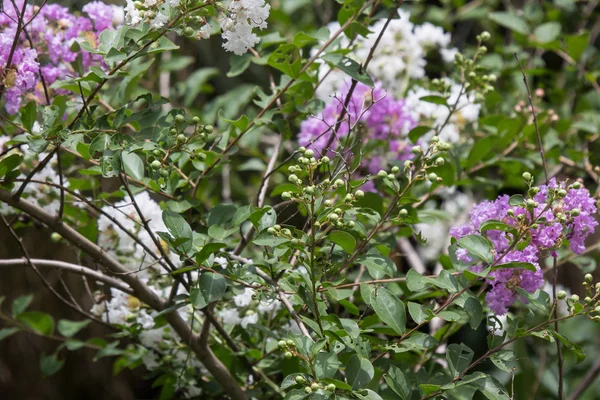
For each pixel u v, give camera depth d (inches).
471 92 78.0
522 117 81.9
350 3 68.9
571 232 60.2
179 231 60.0
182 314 69.8
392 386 59.2
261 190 67.6
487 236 59.8
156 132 61.2
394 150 76.7
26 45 68.6
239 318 69.4
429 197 77.1
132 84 71.3
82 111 61.8
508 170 80.1
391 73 81.8
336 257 66.4
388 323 59.7
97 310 71.9
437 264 85.7
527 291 59.6
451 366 59.5
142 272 68.4
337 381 56.0
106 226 68.5
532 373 86.4
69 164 74.0
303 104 71.9
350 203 58.4
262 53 73.1
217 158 68.4
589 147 86.7
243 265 60.8
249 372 69.9
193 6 59.1
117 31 61.3
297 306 66.9
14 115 71.1
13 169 64.1
